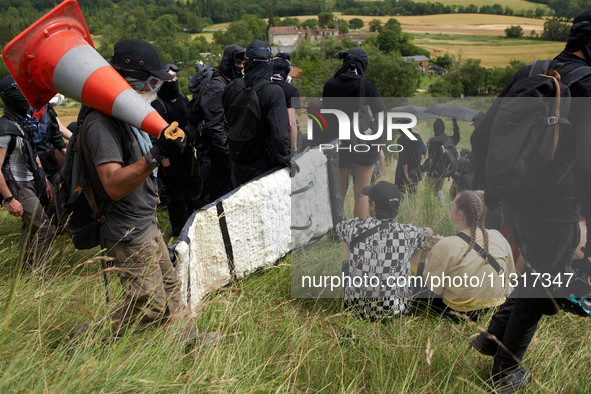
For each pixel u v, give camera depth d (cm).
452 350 242
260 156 353
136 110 179
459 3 16762
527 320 209
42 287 221
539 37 11306
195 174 407
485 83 6844
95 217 204
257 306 281
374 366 225
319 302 289
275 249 353
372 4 17250
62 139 373
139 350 193
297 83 8862
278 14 17425
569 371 228
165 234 436
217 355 206
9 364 160
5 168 311
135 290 210
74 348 187
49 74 177
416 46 11150
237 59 404
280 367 221
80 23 184
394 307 274
